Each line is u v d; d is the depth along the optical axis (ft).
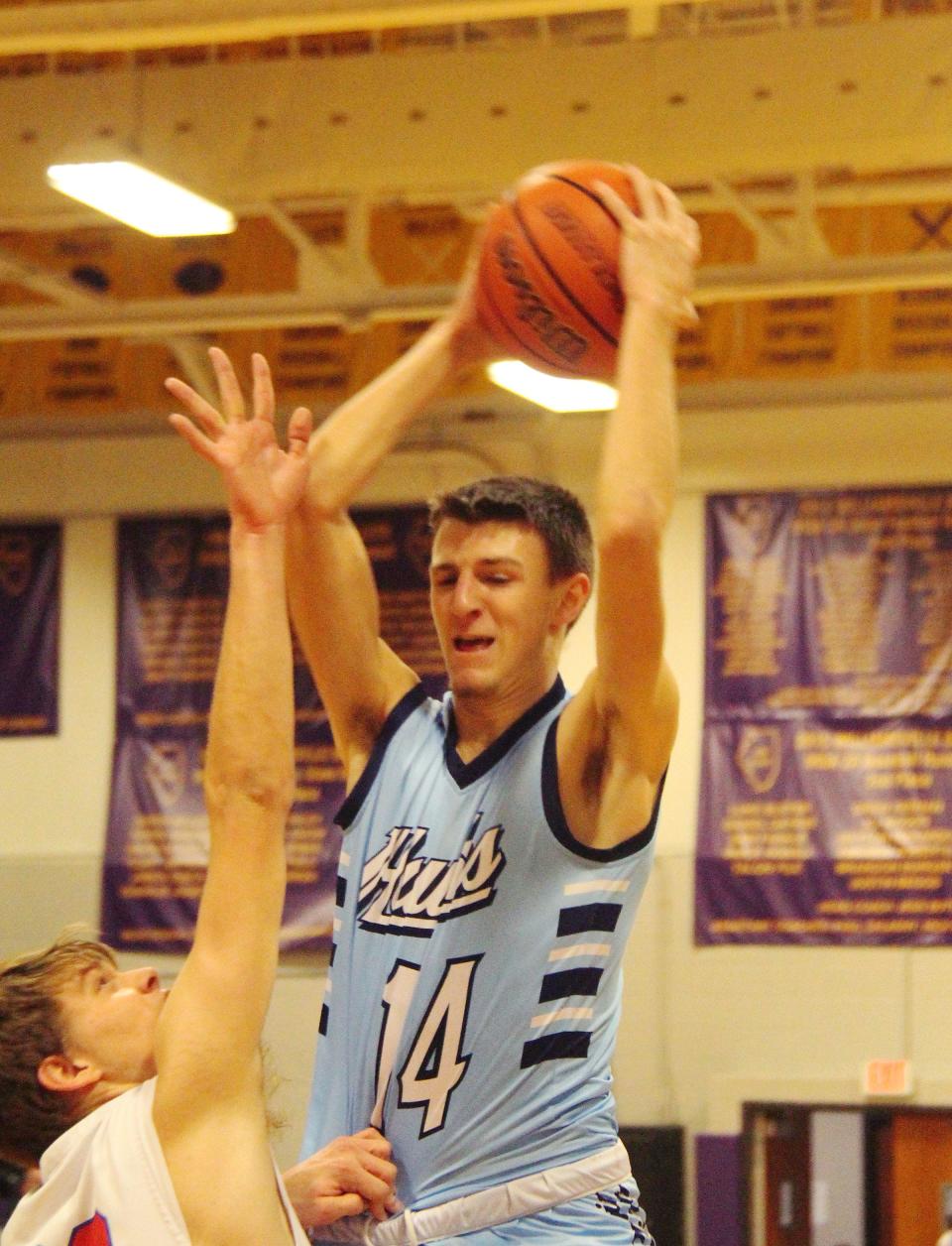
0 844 43.45
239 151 28.32
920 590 40.57
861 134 26.73
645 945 39.42
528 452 42.75
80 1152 8.20
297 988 39.29
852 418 41.47
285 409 43.60
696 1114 38.47
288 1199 8.22
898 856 39.40
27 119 28.89
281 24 23.81
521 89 27.84
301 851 41.24
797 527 41.29
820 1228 65.41
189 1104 8.02
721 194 32.83
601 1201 9.00
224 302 36.27
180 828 42.65
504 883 9.11
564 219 9.88
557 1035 8.99
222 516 44.09
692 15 31.42
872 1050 38.50
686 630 41.42
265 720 8.34
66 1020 8.83
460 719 9.76
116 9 23.94
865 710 40.27
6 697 44.11
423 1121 8.99
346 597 10.11
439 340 10.43
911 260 32.94
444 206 40.75
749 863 39.75
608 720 9.11
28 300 42.50
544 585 9.50
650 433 8.87
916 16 27.07
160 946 41.93
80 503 44.65
